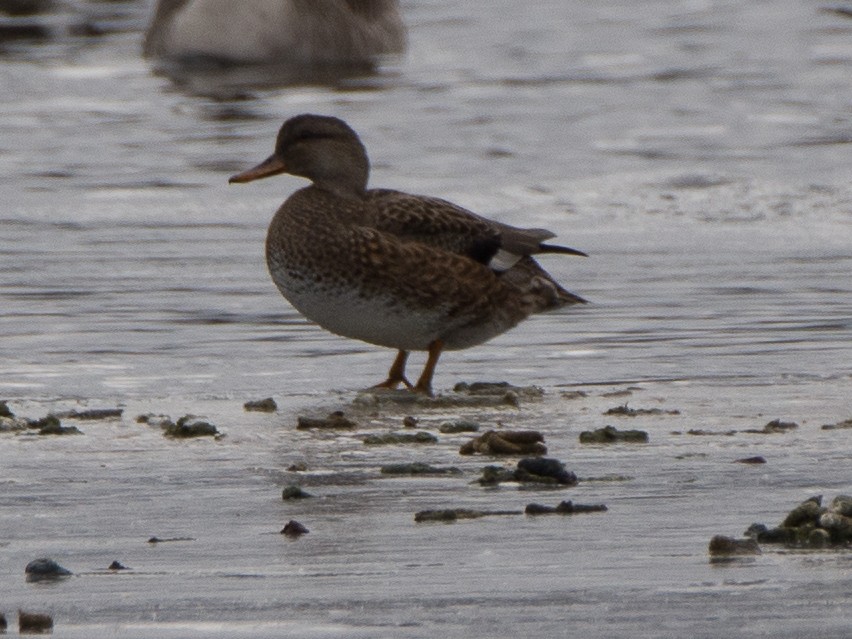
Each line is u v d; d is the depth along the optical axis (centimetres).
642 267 1820
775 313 1585
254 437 1085
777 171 2372
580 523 824
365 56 3756
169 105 3052
